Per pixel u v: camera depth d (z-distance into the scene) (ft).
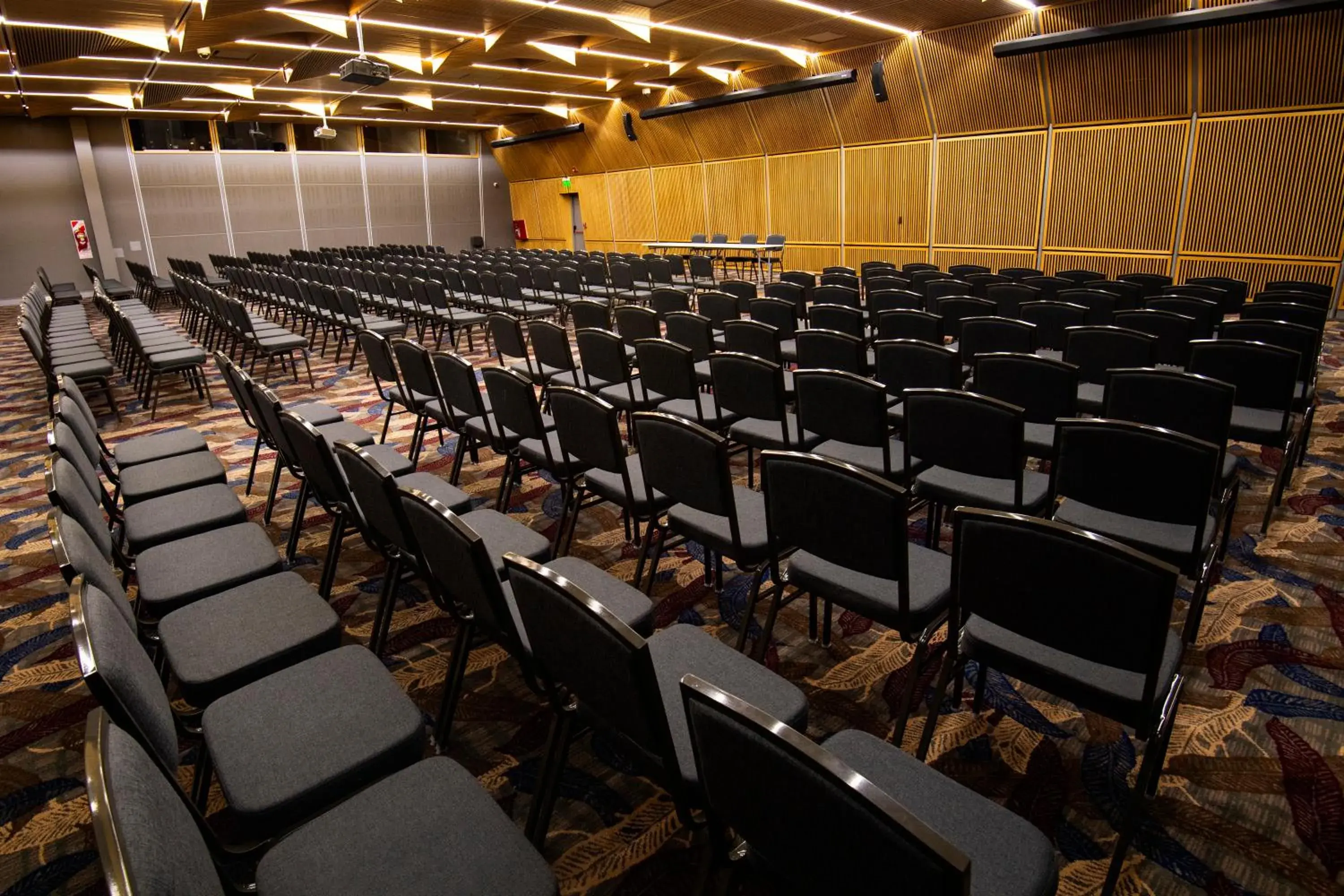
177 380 26.63
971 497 9.57
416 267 37.65
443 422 14.47
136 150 57.77
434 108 57.52
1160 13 30.30
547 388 10.29
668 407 14.26
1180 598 10.26
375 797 5.11
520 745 8.04
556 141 66.44
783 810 3.63
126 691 4.56
